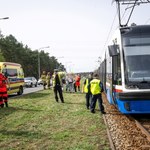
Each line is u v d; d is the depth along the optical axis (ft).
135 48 45.68
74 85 114.32
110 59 56.49
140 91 43.29
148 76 44.04
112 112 54.44
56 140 33.09
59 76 72.08
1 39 355.77
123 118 47.34
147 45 45.73
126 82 44.16
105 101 76.64
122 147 29.58
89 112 54.24
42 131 38.06
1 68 87.04
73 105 65.87
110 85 57.16
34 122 44.62
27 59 398.83
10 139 34.19
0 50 311.27
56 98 72.79
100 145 30.37
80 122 43.83
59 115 50.88
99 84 53.11
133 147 29.45
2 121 46.06
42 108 61.00
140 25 47.78
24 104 69.41
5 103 64.39
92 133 36.19
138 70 44.42
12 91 94.38
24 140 33.50
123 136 34.42
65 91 118.11
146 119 46.44
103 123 42.70
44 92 111.86
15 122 44.98
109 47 46.93
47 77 130.41
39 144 31.58
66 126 40.96
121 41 46.37
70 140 32.86
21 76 104.99
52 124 42.65
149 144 30.53
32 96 93.66
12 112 55.98
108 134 34.32
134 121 44.55
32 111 56.65
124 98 43.65
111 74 54.13
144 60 44.91
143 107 43.83
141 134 35.37
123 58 45.37
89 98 59.77
